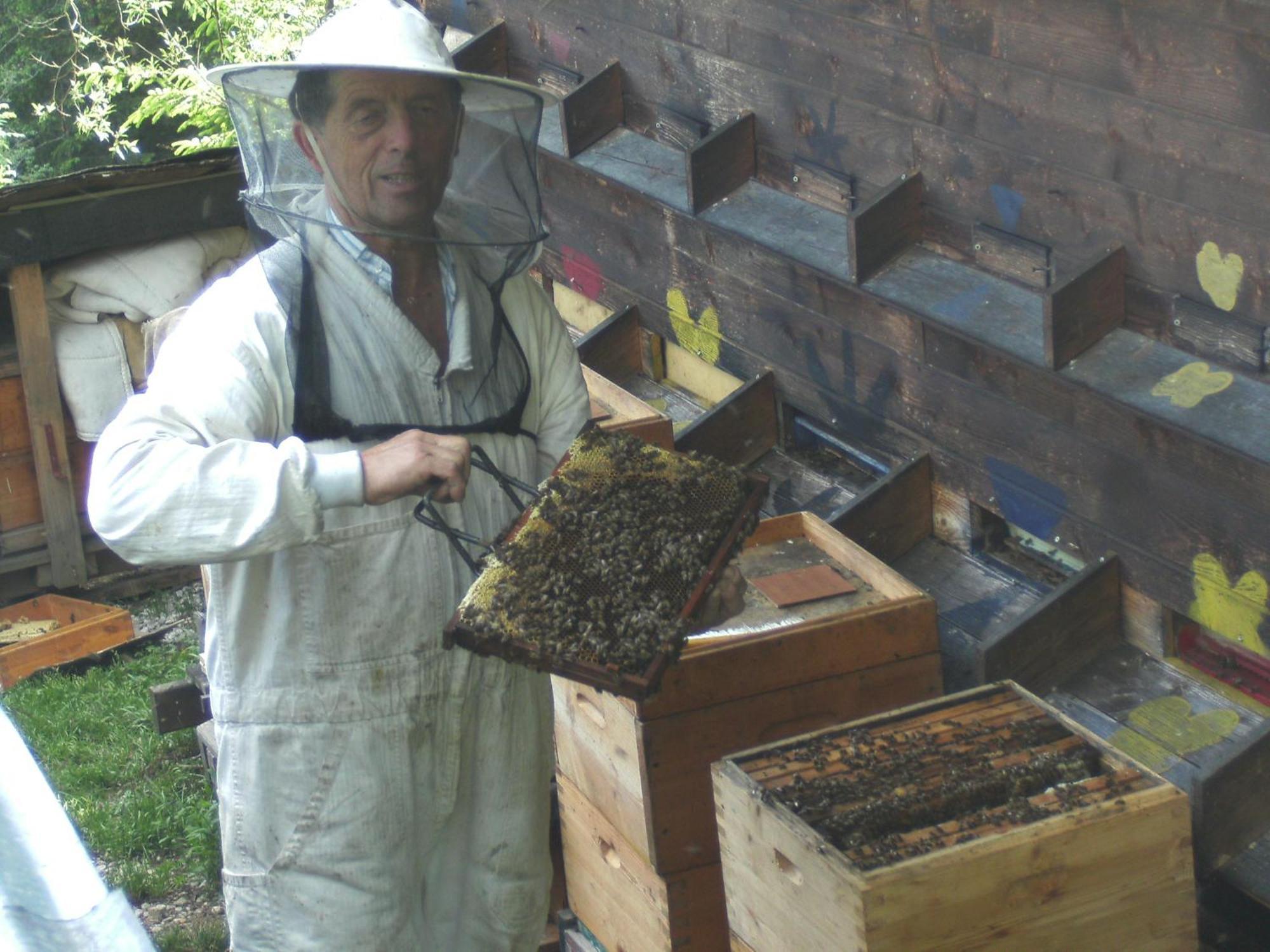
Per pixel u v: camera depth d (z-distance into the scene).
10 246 6.59
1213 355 3.21
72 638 6.46
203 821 5.00
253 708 2.45
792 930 2.57
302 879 2.49
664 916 3.25
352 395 2.37
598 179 5.03
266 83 2.29
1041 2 3.31
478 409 2.49
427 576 2.42
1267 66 2.85
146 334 4.81
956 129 3.70
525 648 2.19
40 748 5.72
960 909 2.37
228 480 2.17
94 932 0.84
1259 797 2.93
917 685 3.30
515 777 2.65
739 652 3.12
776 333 4.45
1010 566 3.92
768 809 2.57
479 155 2.44
